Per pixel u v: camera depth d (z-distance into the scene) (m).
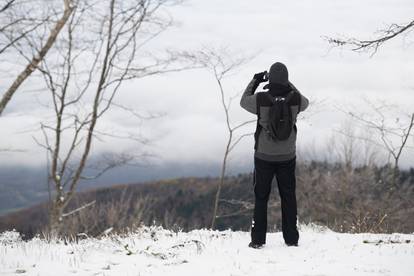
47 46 9.76
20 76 9.49
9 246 9.46
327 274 6.19
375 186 35.25
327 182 37.88
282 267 6.64
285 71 7.67
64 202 16.67
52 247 9.10
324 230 12.35
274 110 7.52
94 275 6.72
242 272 6.45
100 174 17.80
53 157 17.22
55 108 17.45
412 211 30.45
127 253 8.08
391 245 8.20
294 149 7.87
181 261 7.31
